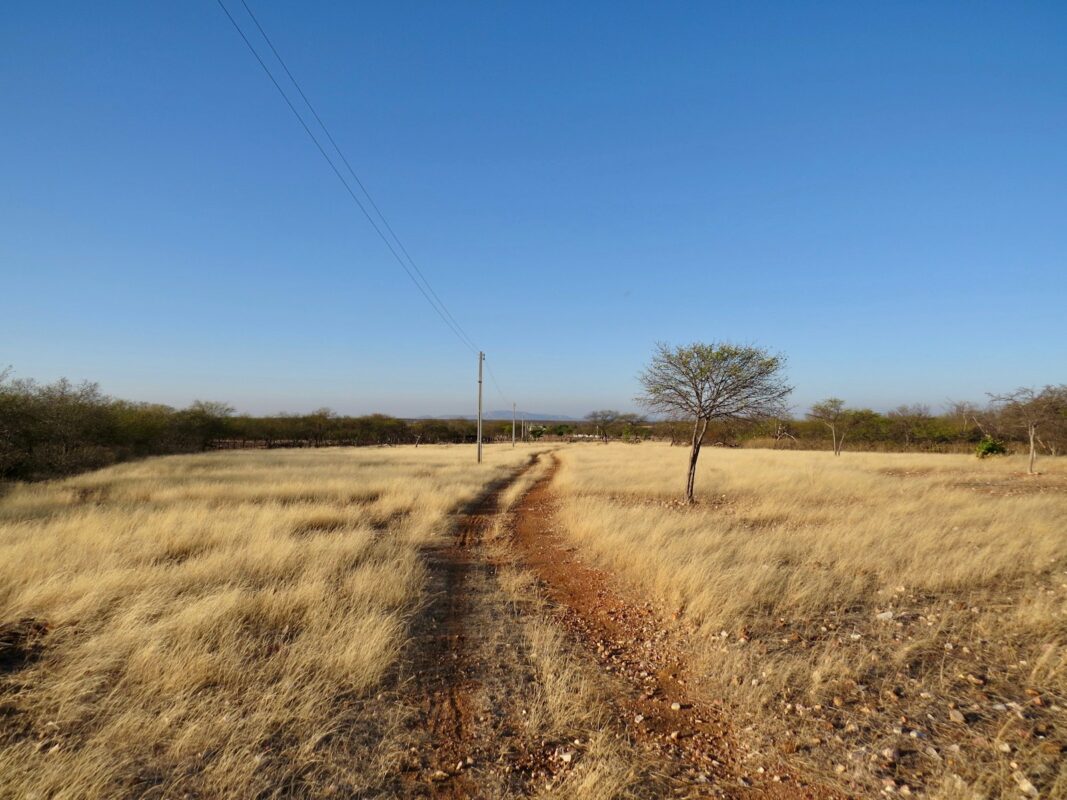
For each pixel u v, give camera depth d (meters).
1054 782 3.02
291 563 7.53
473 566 8.86
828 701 4.12
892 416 47.16
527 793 3.18
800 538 9.28
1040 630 5.16
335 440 66.25
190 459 31.00
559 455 44.12
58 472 21.00
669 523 10.54
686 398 15.39
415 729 3.86
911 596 6.52
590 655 5.30
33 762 3.13
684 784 3.28
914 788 3.12
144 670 4.28
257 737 3.48
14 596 5.82
